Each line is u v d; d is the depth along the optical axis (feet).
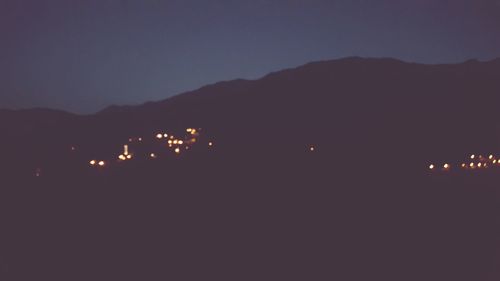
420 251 19.70
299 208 25.79
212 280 17.26
